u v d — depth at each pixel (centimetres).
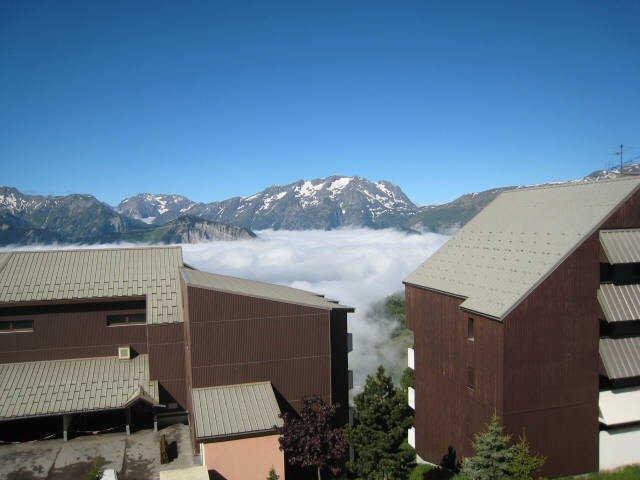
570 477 2584
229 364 3006
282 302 3078
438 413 3158
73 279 3609
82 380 3294
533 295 2488
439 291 3081
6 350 3400
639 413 2639
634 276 2686
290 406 3097
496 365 2516
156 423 3234
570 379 2561
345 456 2934
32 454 2980
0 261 3709
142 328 3566
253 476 2708
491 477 2253
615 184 2745
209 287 2986
